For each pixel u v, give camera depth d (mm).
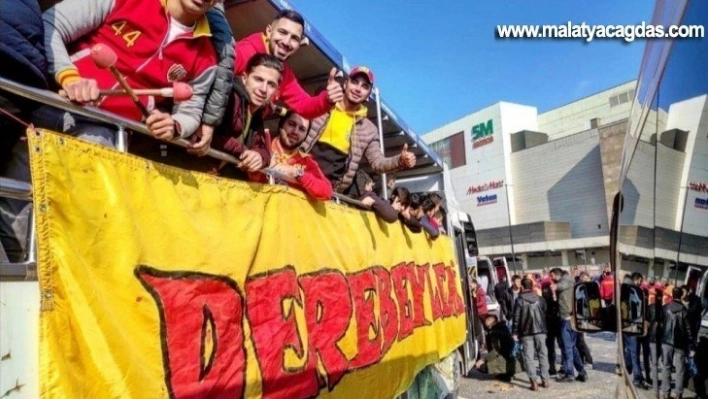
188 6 2020
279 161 3250
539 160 46375
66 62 1696
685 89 1618
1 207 1501
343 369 3084
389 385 3818
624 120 39750
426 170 8055
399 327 4254
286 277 2646
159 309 1763
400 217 4875
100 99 1739
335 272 3248
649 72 2525
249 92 2633
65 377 1345
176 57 2078
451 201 8469
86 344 1437
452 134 55125
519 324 8461
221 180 2312
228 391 2039
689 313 1445
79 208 1530
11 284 1288
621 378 2926
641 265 2250
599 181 41531
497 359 8945
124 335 1592
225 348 2064
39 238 1374
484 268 15141
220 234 2186
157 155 2396
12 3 1492
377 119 4926
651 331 1936
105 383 1464
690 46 1571
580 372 8805
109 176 1673
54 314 1367
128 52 1988
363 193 4219
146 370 1646
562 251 40750
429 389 5312
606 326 3646
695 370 1380
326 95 3229
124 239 1665
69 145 1542
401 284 4539
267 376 2307
